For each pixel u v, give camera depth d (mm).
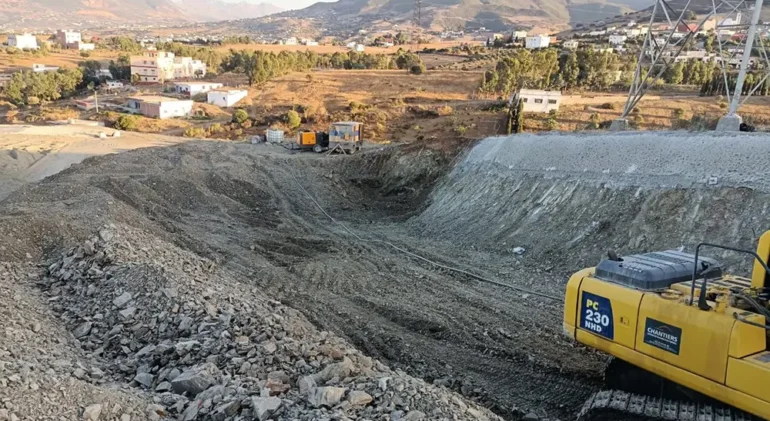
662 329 7250
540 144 22375
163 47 139500
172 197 23766
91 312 10734
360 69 91500
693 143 17297
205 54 122562
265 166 29938
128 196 22172
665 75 59688
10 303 10125
